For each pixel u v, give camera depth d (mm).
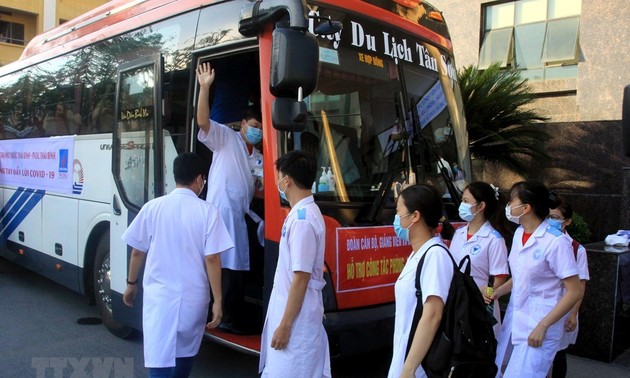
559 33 11547
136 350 5555
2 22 30922
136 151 5270
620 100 10547
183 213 3541
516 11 12180
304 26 3732
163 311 3422
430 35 5379
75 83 6695
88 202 6246
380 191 4473
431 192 2875
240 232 4617
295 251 3129
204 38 4773
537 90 11648
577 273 3365
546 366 3422
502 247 3986
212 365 5238
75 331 6129
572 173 9914
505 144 9266
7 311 6855
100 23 6496
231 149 4605
